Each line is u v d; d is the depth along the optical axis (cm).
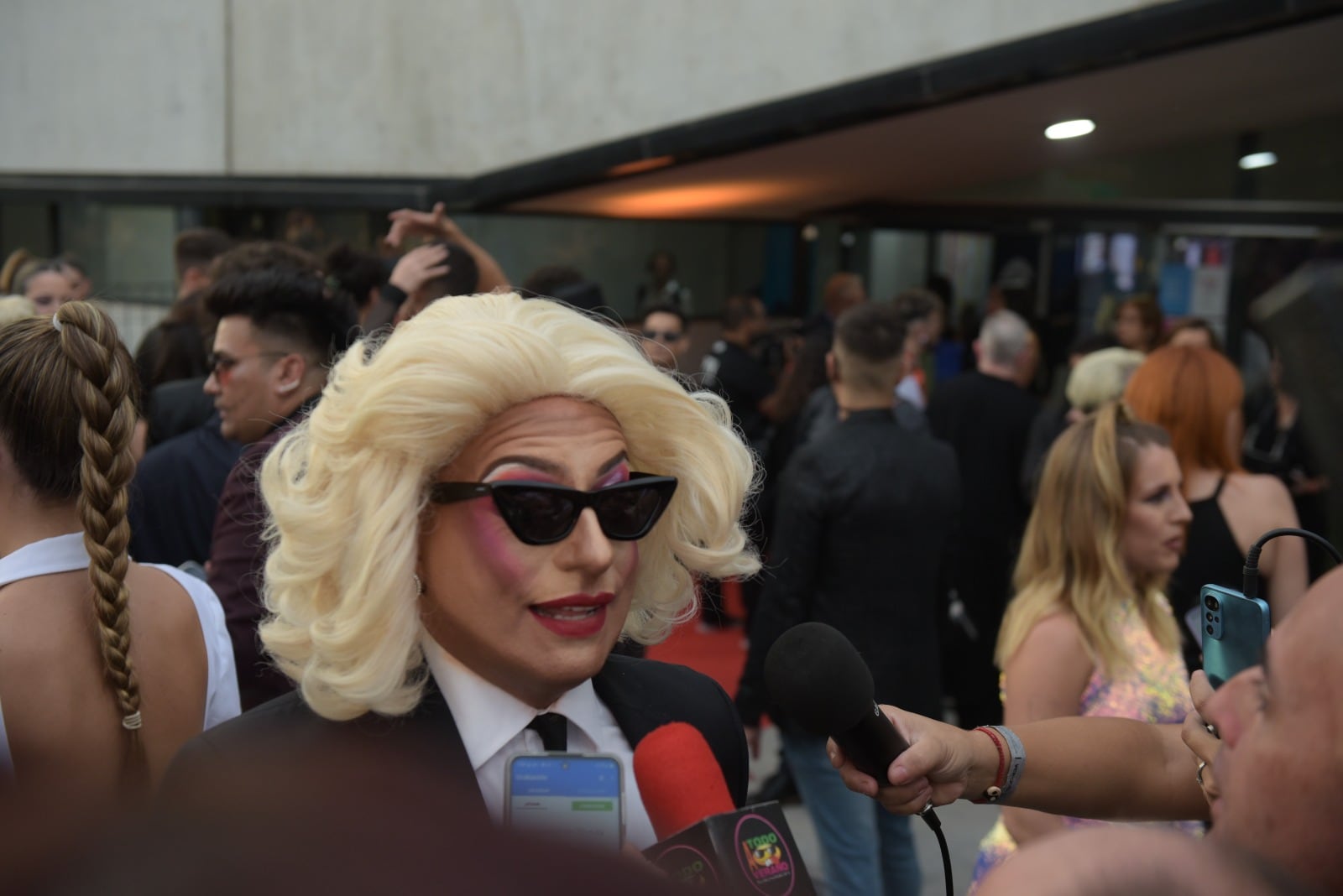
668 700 141
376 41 882
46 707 152
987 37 577
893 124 632
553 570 119
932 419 514
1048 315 838
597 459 122
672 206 884
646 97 754
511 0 824
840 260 905
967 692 494
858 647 308
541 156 822
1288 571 289
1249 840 72
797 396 562
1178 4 493
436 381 114
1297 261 786
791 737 303
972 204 852
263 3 909
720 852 100
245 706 202
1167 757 146
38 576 157
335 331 266
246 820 25
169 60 932
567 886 25
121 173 946
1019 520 496
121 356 161
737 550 142
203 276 485
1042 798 140
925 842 411
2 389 155
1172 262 814
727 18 701
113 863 24
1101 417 223
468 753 124
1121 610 219
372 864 24
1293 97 660
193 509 266
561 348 125
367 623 116
